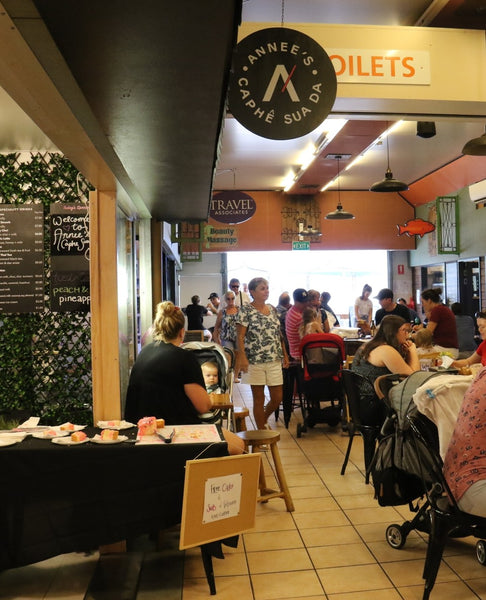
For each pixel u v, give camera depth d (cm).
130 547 347
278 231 1508
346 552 335
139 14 164
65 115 248
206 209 586
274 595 287
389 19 587
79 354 466
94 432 319
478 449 273
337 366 620
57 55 193
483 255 1198
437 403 298
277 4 554
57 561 327
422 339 609
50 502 284
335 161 1088
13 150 471
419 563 319
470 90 452
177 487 288
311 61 370
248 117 368
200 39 181
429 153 1149
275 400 591
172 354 352
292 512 399
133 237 538
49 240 471
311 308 680
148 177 405
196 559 330
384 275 1633
